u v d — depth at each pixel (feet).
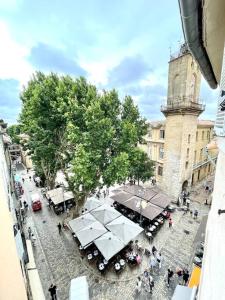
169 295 33.32
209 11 6.85
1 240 10.27
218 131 7.50
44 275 37.78
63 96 44.37
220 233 8.11
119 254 42.63
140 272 38.40
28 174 109.81
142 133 57.41
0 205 10.56
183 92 67.31
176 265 40.22
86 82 47.91
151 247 46.11
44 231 52.19
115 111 48.52
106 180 45.57
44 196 76.69
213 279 8.09
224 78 6.61
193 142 76.18
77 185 46.57
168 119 75.20
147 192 65.51
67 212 61.26
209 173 105.60
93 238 41.27
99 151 42.96
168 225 55.93
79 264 40.52
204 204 70.95
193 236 50.49
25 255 29.30
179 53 67.97
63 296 33.30
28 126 55.06
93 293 34.01
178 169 72.54
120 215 50.57
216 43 8.90
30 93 52.34
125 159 43.11
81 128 45.37
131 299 32.81
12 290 10.58
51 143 52.21
